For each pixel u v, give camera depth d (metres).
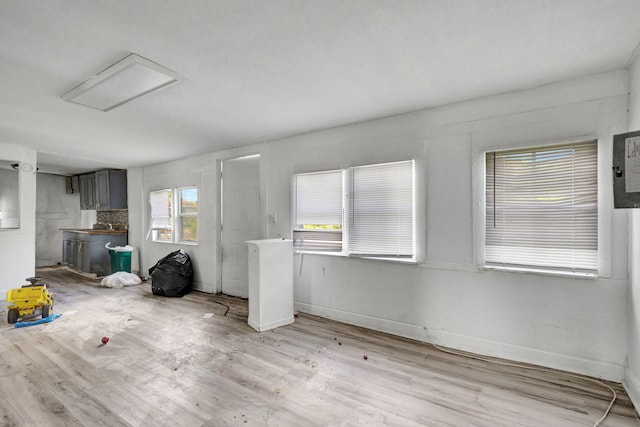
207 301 4.75
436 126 3.15
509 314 2.79
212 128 3.87
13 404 2.13
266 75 2.47
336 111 3.28
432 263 3.17
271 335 3.37
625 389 2.29
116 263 6.34
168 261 5.24
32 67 2.31
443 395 2.25
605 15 1.74
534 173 2.72
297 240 4.20
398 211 3.41
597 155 2.45
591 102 2.46
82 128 3.84
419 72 2.43
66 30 1.86
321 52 2.14
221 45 2.04
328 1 1.62
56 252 8.02
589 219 2.50
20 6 1.63
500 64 2.30
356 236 3.69
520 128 2.73
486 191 2.93
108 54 2.14
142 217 6.60
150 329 3.55
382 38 1.97
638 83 2.14
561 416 2.01
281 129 3.94
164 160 5.93
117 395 2.24
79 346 3.08
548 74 2.46
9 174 4.88
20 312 3.75
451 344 3.06
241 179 4.95
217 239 5.20
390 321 3.43
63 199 8.12
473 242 2.95
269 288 3.58
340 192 3.84
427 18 1.77
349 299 3.74
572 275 2.52
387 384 2.40
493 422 1.96
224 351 2.97
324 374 2.55
